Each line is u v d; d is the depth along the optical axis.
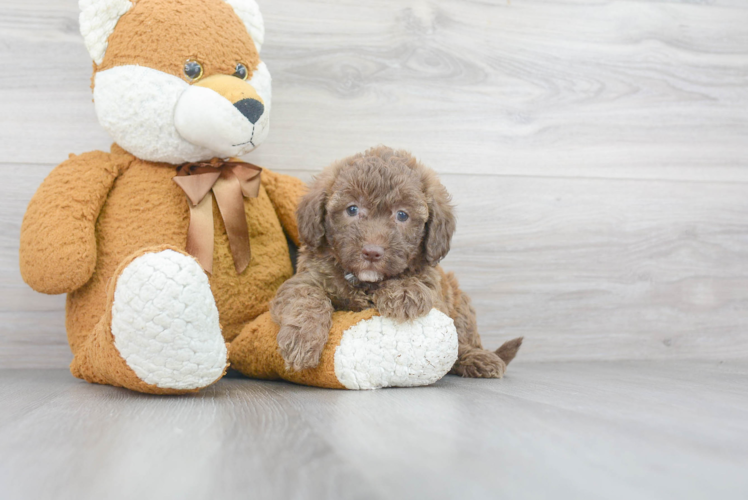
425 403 1.37
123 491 0.78
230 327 1.90
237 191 1.89
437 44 2.46
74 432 1.07
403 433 1.06
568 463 0.90
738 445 1.02
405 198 1.68
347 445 0.98
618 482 0.81
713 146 2.72
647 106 2.66
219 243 1.88
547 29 2.56
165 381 1.39
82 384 1.71
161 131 1.77
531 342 2.55
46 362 2.18
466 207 2.50
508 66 2.53
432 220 1.76
